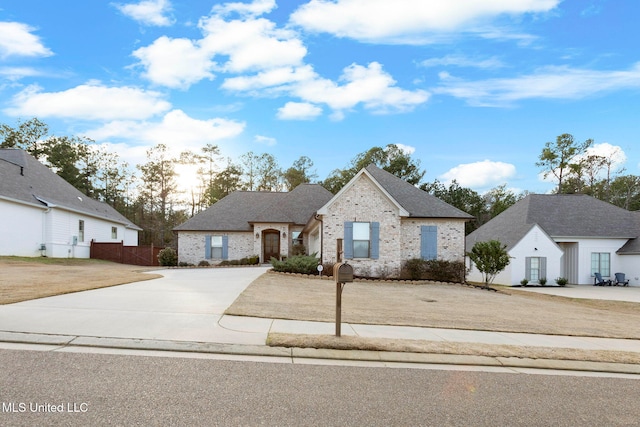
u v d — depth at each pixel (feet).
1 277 39.60
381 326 25.16
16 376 14.12
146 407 12.02
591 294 62.44
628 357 20.75
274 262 57.31
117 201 176.04
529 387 15.99
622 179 161.38
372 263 58.29
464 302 40.22
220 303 29.35
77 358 16.37
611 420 13.05
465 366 18.45
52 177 88.89
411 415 12.56
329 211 58.90
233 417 11.64
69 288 33.63
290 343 19.36
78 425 10.62
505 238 82.48
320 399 13.44
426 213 62.34
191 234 86.58
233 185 173.27
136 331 20.39
